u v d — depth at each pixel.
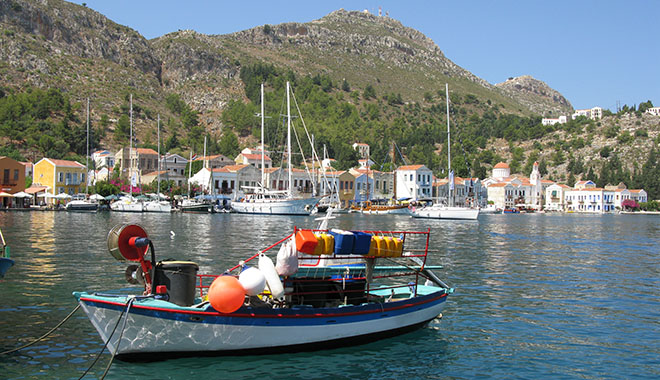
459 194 185.75
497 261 42.12
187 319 16.19
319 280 19.55
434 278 22.67
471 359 18.45
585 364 18.19
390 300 21.36
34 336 19.23
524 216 157.50
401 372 17.16
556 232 79.81
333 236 18.77
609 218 152.38
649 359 18.72
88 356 17.44
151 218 91.12
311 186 157.25
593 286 31.72
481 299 27.41
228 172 147.00
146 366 16.67
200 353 16.98
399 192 172.38
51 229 61.69
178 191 144.62
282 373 16.62
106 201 121.62
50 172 124.81
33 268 33.16
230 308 16.33
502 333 21.45
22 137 180.50
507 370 17.56
